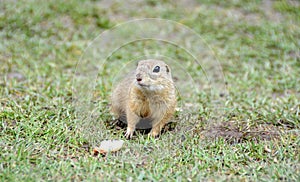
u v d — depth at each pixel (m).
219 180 5.09
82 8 11.28
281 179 5.14
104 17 11.10
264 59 9.38
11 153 5.42
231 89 8.04
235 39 10.25
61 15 10.93
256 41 10.09
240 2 11.98
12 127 6.20
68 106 6.93
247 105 7.42
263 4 12.01
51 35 10.09
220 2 12.10
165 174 5.20
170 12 11.52
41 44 9.58
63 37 10.05
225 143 6.05
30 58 8.97
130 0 12.19
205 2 12.13
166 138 6.08
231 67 9.09
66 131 6.14
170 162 5.50
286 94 7.87
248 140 6.16
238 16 11.30
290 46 9.73
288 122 6.71
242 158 5.66
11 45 9.41
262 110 7.12
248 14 11.49
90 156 5.59
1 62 8.68
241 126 6.59
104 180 5.01
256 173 5.27
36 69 8.45
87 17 10.99
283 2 11.75
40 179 4.98
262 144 5.95
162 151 5.75
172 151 5.79
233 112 7.06
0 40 9.60
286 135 6.23
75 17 10.88
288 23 10.78
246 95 7.79
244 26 10.77
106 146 5.77
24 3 11.04
